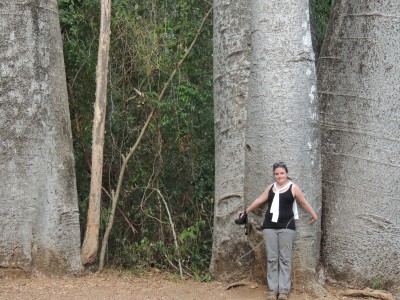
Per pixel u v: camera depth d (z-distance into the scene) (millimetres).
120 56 11773
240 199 9625
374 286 8914
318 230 8930
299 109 8727
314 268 8875
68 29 11883
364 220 8953
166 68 11844
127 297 8664
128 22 11539
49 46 9875
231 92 9773
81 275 10000
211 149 12641
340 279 9047
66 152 9961
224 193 9797
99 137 10445
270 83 8734
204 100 12453
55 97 9898
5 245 9414
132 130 11984
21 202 9492
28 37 9656
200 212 12258
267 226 8547
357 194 9008
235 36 9773
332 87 9367
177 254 11070
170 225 11820
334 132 9258
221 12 9945
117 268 11102
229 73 9812
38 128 9641
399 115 8953
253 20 8969
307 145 8758
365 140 9016
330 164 9242
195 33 12250
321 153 9320
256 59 8875
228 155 9766
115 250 11773
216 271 9930
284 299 8445
